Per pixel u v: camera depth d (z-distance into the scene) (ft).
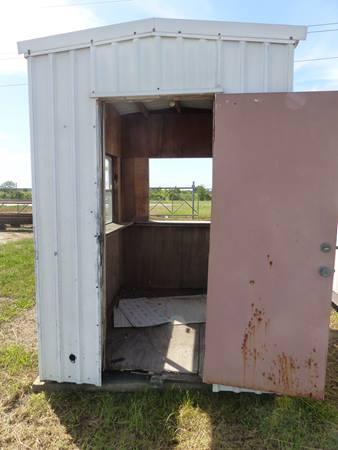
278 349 6.11
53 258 6.68
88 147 6.34
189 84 5.97
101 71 6.14
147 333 9.53
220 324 6.27
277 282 6.00
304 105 5.65
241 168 5.94
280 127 5.75
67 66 6.25
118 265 12.96
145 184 14.12
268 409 6.30
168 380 7.00
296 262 5.91
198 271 14.06
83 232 6.53
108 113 11.07
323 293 5.87
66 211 6.54
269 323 6.09
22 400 6.68
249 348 6.21
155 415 6.14
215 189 6.06
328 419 6.08
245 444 5.53
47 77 6.33
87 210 6.47
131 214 14.14
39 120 6.44
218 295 6.23
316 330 5.96
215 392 6.72
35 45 6.26
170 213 30.42
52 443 5.56
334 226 5.73
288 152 5.76
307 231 5.82
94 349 6.75
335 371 7.80
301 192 5.78
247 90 5.98
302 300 5.95
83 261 6.60
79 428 5.89
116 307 11.64
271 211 5.90
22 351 8.61
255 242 6.01
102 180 6.61
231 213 6.05
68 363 6.88
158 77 6.01
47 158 6.49
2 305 12.20
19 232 33.06
